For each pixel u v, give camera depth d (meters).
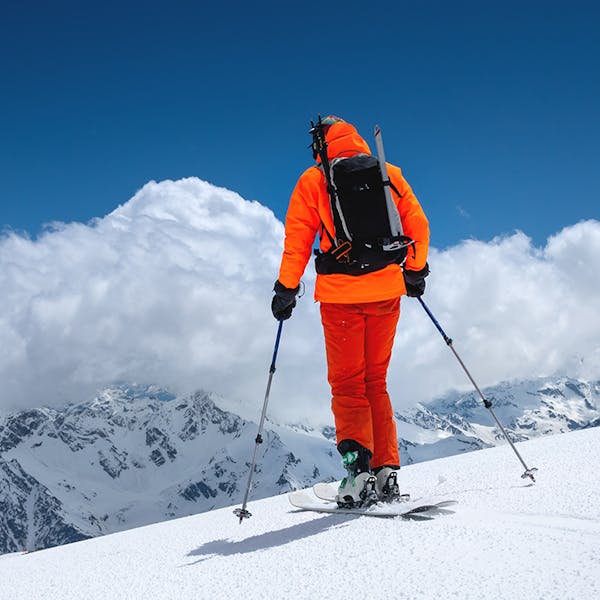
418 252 3.54
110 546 4.81
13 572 4.55
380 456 3.70
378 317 3.59
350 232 3.35
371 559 2.40
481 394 3.99
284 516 4.20
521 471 4.24
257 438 3.84
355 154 3.45
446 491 4.02
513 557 2.16
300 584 2.32
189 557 3.34
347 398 3.60
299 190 3.45
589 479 3.46
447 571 2.13
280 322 3.73
